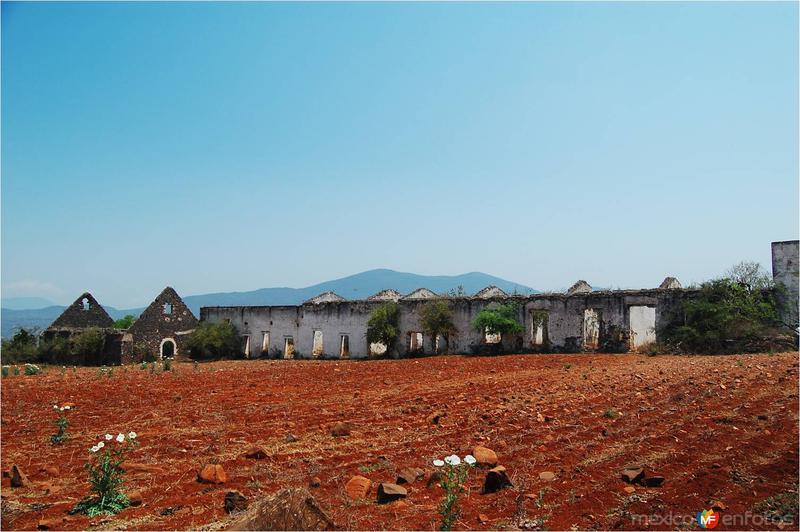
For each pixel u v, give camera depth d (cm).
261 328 4466
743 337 2802
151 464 1005
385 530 692
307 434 1212
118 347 3978
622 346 3134
